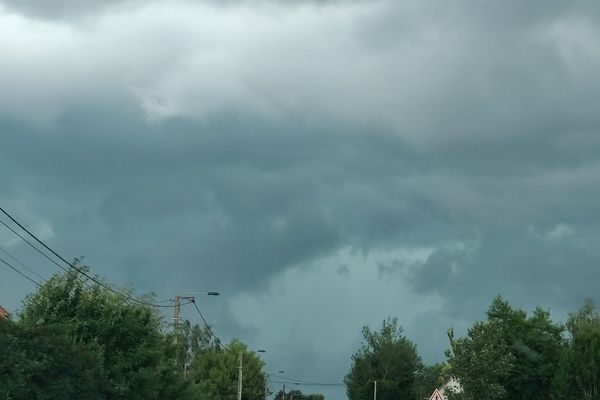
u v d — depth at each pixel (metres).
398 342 109.06
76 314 32.25
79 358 25.84
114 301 33.41
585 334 44.88
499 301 51.16
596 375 43.66
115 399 30.41
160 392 38.03
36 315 31.94
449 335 46.47
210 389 83.00
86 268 33.50
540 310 51.34
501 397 46.25
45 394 22.91
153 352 33.22
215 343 96.00
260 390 90.50
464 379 44.88
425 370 109.69
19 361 22.25
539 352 49.97
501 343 47.16
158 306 39.44
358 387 107.31
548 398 49.72
